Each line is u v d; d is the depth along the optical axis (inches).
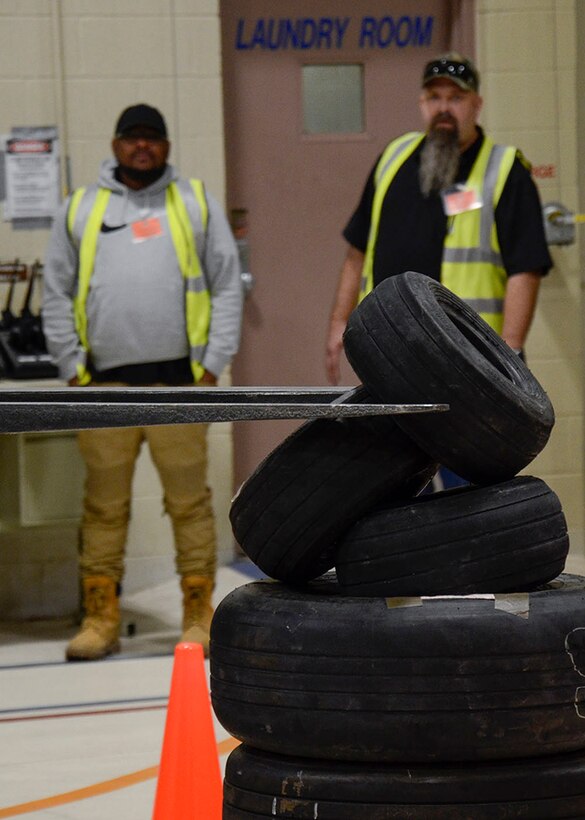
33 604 310.0
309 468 130.9
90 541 268.7
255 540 135.0
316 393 137.3
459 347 127.2
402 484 132.6
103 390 130.6
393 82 346.0
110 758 195.6
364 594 128.8
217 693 131.6
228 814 132.0
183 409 117.0
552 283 338.6
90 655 262.1
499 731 121.0
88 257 268.7
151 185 270.8
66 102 315.9
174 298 267.9
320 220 346.0
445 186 249.9
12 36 311.4
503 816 122.5
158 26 320.5
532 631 121.7
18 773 188.5
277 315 345.4
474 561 126.4
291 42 341.7
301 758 126.8
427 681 120.6
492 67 335.0
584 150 333.7
